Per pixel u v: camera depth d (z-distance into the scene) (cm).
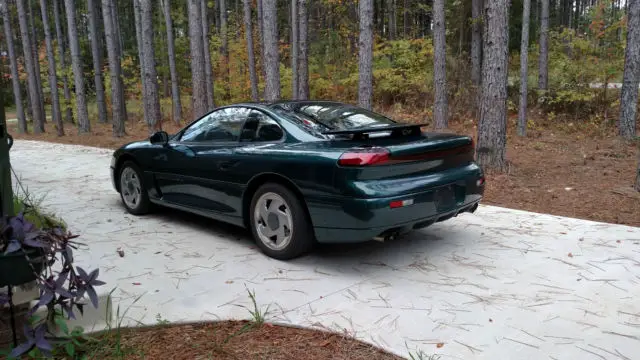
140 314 334
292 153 418
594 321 322
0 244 242
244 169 457
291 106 479
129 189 618
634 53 1162
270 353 286
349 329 313
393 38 2177
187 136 543
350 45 2103
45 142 1669
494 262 431
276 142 449
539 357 279
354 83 1883
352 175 379
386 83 1770
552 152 1102
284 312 338
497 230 526
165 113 2419
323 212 399
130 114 2555
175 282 394
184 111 2383
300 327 317
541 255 447
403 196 386
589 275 399
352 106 515
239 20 2711
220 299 361
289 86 2061
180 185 538
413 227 411
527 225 544
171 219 592
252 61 1938
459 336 303
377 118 491
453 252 459
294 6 1734
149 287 384
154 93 1614
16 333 280
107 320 316
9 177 270
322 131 436
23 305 290
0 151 261
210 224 570
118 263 439
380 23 2708
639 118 1382
